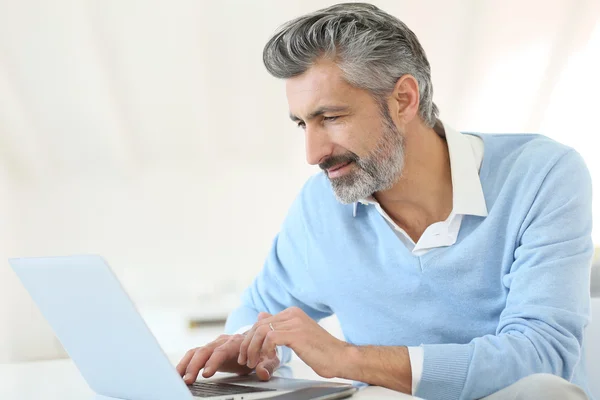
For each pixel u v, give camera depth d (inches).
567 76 201.6
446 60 199.9
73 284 29.7
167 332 183.2
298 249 53.7
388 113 44.9
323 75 43.0
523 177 45.6
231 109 210.7
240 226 227.8
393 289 48.1
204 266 225.3
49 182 220.1
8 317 205.6
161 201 225.3
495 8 184.2
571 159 45.5
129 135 216.2
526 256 42.9
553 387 32.6
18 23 178.2
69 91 199.6
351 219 50.9
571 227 42.8
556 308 40.0
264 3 180.7
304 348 35.1
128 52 191.2
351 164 44.9
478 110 214.1
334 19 43.0
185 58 194.9
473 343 37.3
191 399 28.7
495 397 35.0
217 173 227.6
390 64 44.4
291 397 29.9
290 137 220.4
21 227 216.5
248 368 40.8
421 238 47.1
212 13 181.6
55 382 37.1
